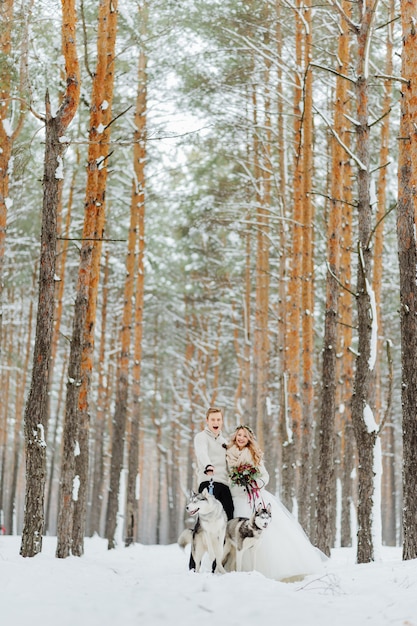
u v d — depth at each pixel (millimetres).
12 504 29469
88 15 16859
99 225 12539
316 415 27453
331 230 13172
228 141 22516
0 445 37812
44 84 13812
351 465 18703
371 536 9523
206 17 18109
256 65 20016
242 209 23703
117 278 30766
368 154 10484
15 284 26234
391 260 26281
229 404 36625
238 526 7492
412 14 8219
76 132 20141
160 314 34219
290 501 16016
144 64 19375
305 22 15656
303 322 16172
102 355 27250
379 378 22906
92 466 39812
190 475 34531
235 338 31000
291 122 21984
